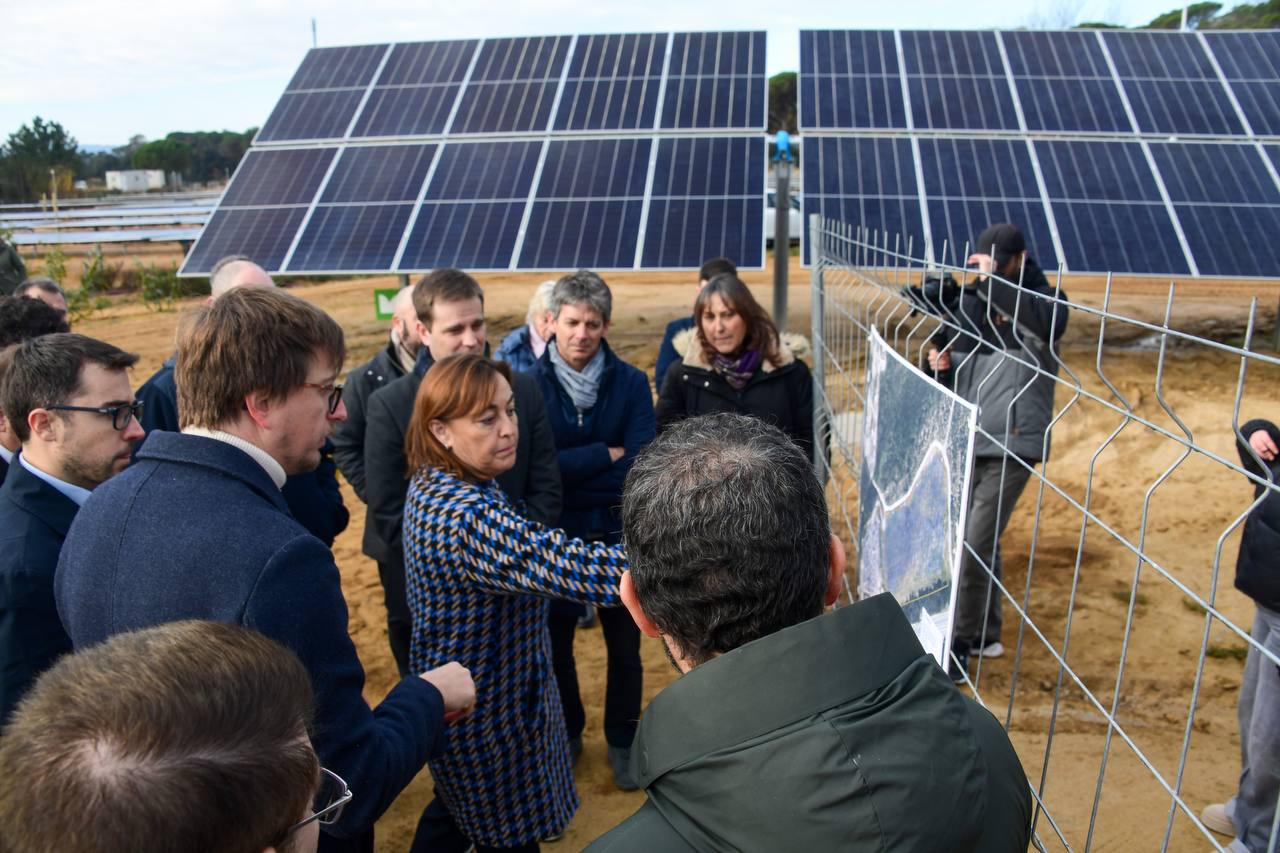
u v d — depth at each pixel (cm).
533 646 239
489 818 238
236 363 165
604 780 362
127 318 1363
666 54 998
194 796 88
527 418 310
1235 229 760
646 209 844
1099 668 420
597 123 936
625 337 1100
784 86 3628
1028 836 121
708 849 102
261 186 940
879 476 244
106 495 165
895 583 217
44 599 208
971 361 389
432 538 219
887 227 789
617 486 359
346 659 161
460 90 1005
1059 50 955
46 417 220
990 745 120
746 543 113
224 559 152
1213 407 755
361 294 1516
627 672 346
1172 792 129
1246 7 2664
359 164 944
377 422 310
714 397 385
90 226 2178
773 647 106
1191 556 536
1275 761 267
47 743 90
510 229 850
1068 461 682
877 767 98
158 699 93
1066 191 803
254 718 97
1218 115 866
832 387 537
